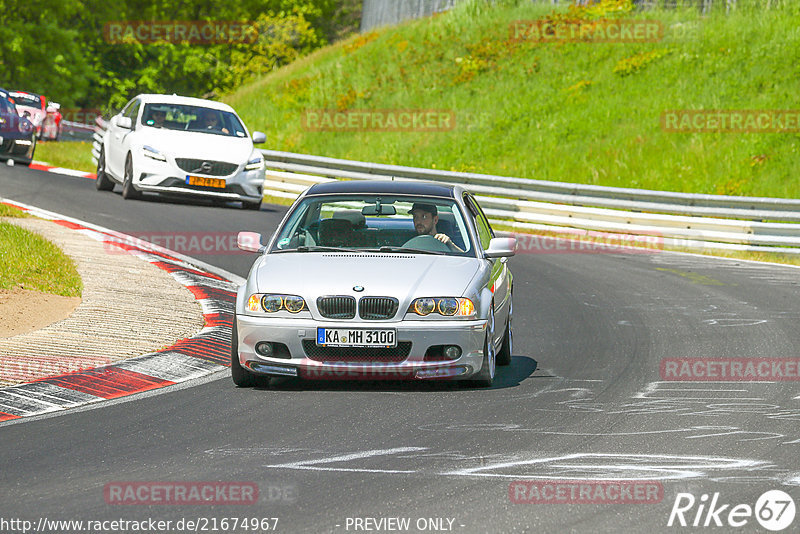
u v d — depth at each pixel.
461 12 137.62
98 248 52.22
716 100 106.50
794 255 71.50
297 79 136.00
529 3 136.50
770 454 22.66
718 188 93.12
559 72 120.00
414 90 125.19
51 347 32.78
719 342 38.75
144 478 20.38
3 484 19.91
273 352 28.95
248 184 71.62
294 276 29.41
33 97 129.88
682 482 20.20
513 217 82.31
